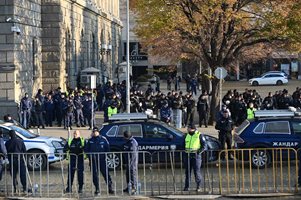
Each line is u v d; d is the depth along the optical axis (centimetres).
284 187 2112
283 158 2497
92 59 7062
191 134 2078
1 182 2262
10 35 4128
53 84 5009
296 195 1977
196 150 2062
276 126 2506
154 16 3875
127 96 3947
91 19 6925
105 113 3981
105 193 2083
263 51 5062
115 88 5097
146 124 2552
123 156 2258
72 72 5641
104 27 8056
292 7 3766
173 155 2248
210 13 3731
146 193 2055
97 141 2094
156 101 4131
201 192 2039
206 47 4072
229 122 2709
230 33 3934
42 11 4997
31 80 4619
